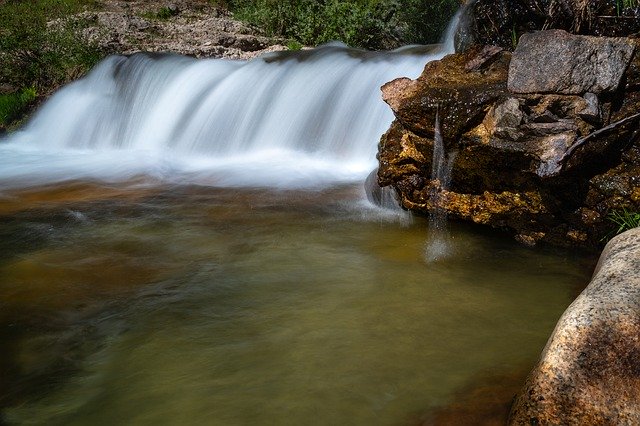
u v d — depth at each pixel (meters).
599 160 4.47
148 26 13.98
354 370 3.25
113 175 7.90
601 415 2.45
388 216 5.79
